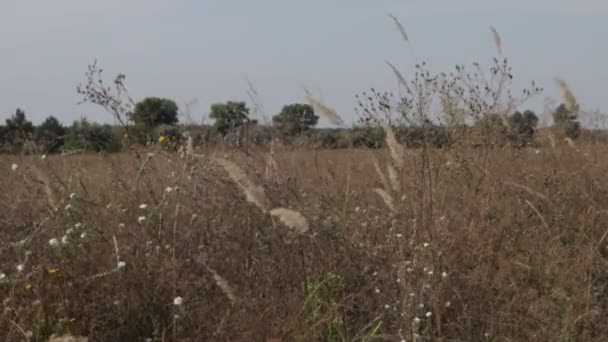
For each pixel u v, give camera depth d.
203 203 4.75
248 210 4.65
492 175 5.84
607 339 3.86
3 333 3.40
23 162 5.95
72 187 5.38
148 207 4.64
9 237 4.47
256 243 4.47
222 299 3.90
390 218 4.81
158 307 3.80
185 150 5.47
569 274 4.48
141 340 3.69
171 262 3.95
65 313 3.60
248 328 3.57
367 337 3.60
